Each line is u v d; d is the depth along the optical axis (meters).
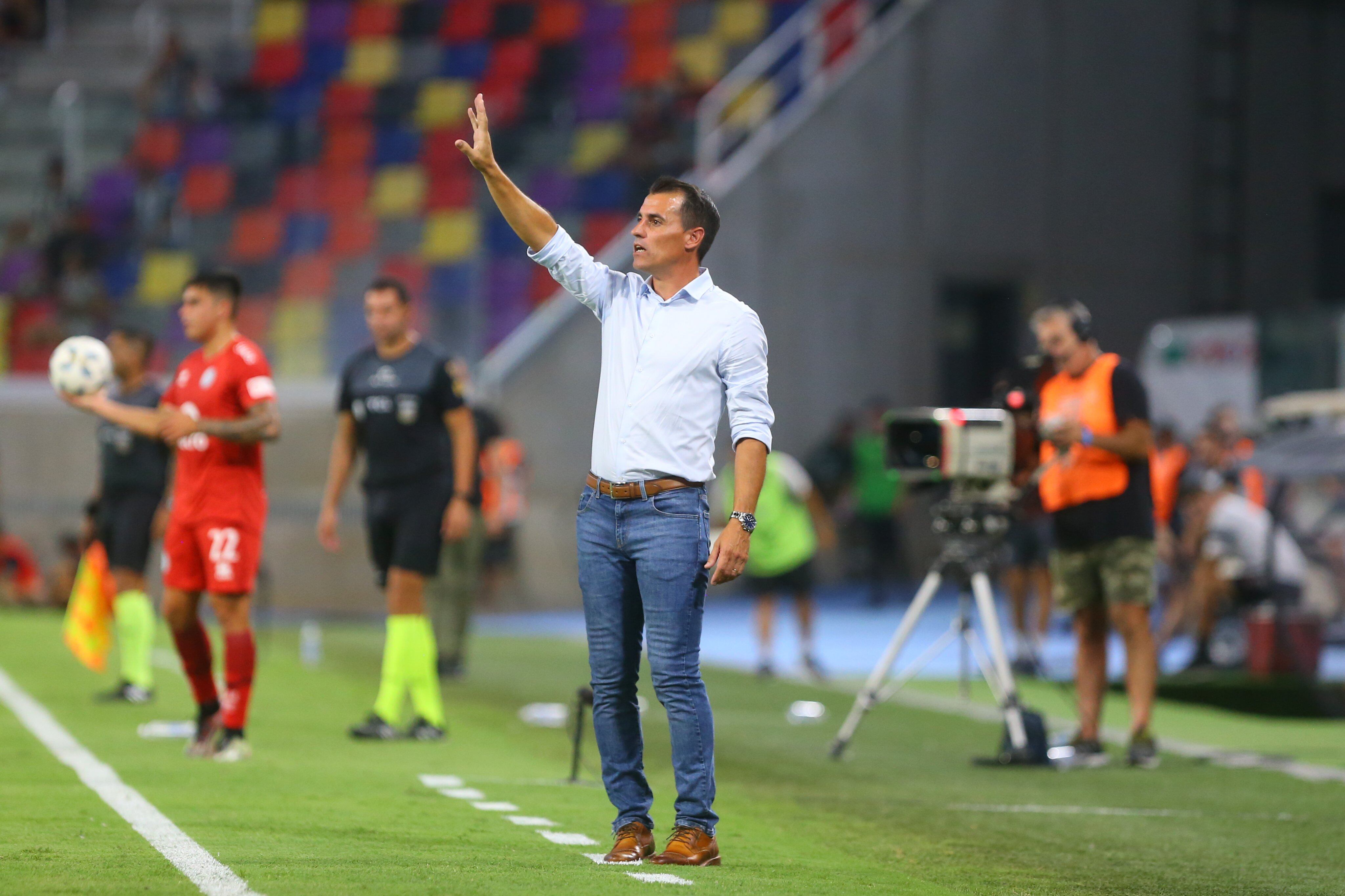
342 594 72.50
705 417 18.88
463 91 97.75
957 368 89.62
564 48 99.31
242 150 93.94
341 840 20.61
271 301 84.69
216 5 106.25
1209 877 21.17
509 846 20.66
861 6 91.25
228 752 28.36
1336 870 21.84
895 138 86.56
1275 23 94.88
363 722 35.25
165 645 53.66
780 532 48.16
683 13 99.56
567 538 77.31
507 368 77.19
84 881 17.25
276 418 28.23
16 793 23.75
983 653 32.88
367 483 32.69
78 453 73.62
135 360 38.59
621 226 87.44
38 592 71.12
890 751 33.81
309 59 101.75
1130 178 91.19
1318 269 95.38
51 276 85.44
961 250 87.69
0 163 95.75
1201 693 45.75
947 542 32.59
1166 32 92.31
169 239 88.50
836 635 64.31
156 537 39.09
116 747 29.84
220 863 18.52
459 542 45.81
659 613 18.73
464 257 87.44
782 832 23.58
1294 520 54.56
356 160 93.06
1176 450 55.84
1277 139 94.62
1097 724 32.56
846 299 85.38
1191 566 55.38
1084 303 90.19
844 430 79.69
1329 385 70.56
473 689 43.97
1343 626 52.69
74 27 105.62
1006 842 23.47
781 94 90.38
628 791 19.47
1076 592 32.53
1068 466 32.25
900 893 18.72
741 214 83.69
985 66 88.38
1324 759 33.44
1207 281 92.81
